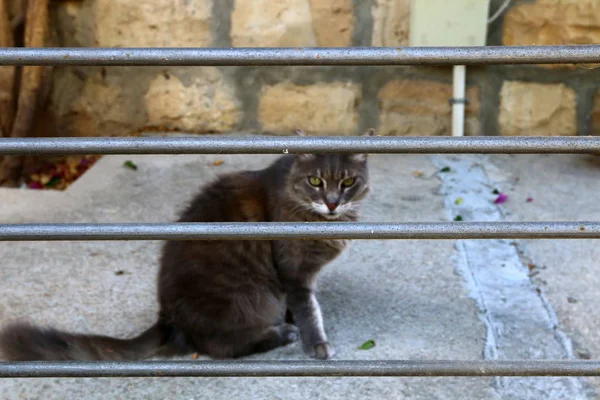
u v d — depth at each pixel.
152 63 1.96
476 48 1.93
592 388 2.98
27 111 5.31
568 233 1.99
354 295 3.71
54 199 4.75
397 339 3.34
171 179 5.03
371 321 3.49
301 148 1.98
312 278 3.41
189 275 3.29
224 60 1.95
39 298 3.63
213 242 3.34
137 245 4.20
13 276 3.83
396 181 4.98
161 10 5.39
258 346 3.34
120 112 5.58
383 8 5.36
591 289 3.75
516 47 1.93
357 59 1.94
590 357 3.21
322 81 5.48
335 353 3.25
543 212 4.55
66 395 2.91
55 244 4.19
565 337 3.35
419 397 2.91
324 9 5.38
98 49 1.96
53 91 5.54
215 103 5.55
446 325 3.44
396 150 1.98
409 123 5.54
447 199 4.73
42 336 2.88
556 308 3.59
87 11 5.43
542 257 4.08
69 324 3.41
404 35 5.42
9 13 5.43
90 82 5.53
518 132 5.48
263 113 5.56
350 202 3.71
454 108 5.38
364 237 2.02
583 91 5.32
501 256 4.08
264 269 3.40
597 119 5.36
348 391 2.95
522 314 3.54
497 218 4.48
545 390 2.97
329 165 3.58
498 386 2.98
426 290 3.75
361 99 5.51
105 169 5.17
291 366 2.13
